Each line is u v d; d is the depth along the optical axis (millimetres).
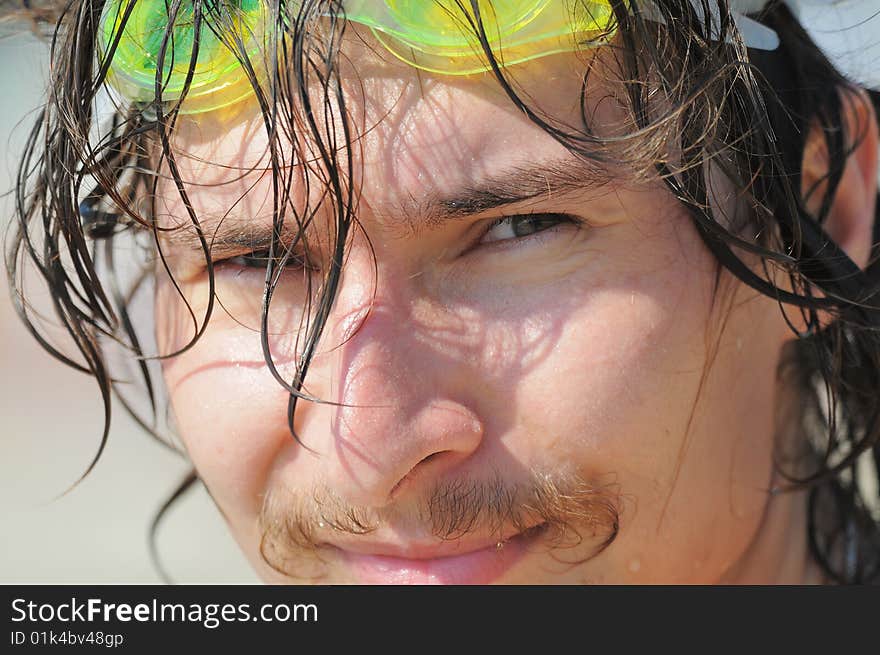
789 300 4602
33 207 5258
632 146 4008
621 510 4359
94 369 5402
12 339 15047
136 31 4238
